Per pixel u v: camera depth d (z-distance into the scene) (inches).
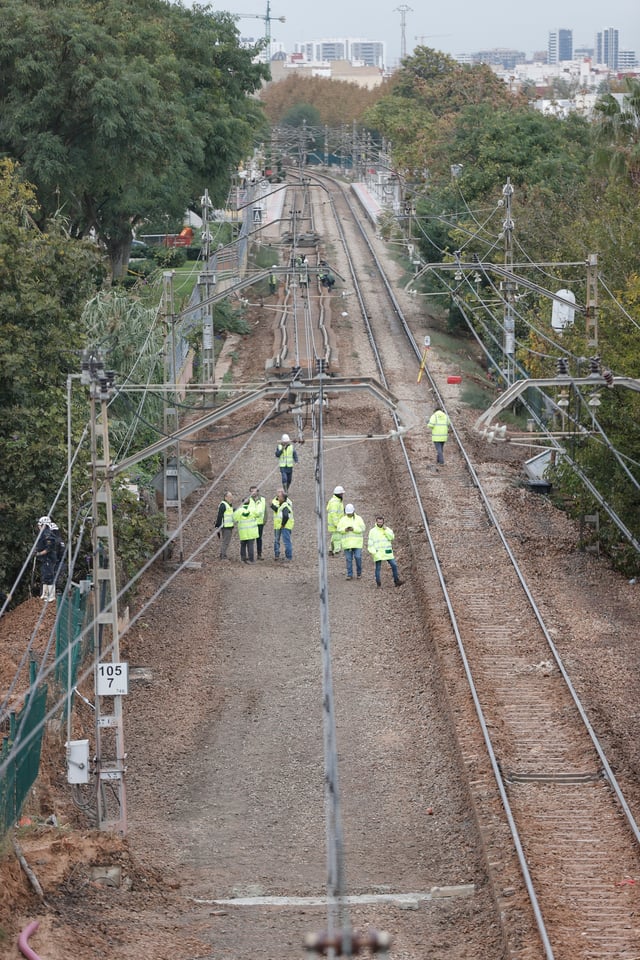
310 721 2175.2
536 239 5027.1
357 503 3526.1
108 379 1732.3
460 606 2659.9
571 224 4702.3
